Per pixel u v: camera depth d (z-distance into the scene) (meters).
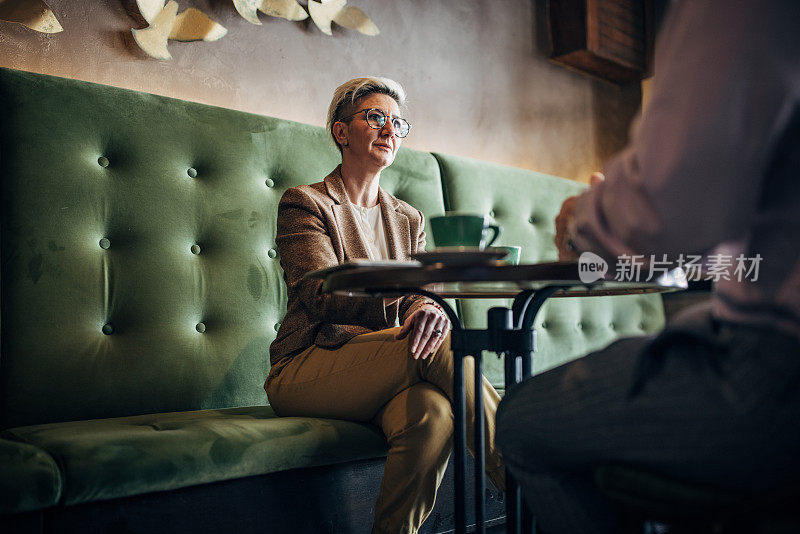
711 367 0.57
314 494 1.29
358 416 1.40
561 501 0.72
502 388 2.18
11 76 1.56
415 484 1.25
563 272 0.78
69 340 1.51
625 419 0.60
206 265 1.77
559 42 3.12
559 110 3.17
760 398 0.52
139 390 1.58
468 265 0.81
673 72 0.55
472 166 2.45
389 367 1.35
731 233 0.54
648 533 0.73
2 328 1.44
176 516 1.11
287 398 1.48
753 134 0.51
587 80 3.33
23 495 0.96
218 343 1.74
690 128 0.52
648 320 2.84
